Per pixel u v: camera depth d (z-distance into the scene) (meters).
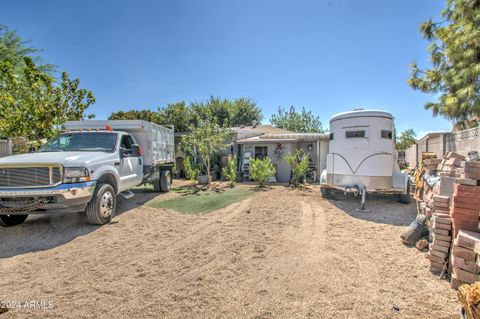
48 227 5.09
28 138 10.27
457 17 8.80
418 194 5.85
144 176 7.55
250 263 3.40
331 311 2.34
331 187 7.50
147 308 2.41
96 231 4.85
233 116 32.94
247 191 9.52
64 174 4.43
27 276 3.07
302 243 4.14
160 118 28.09
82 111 11.83
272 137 14.20
